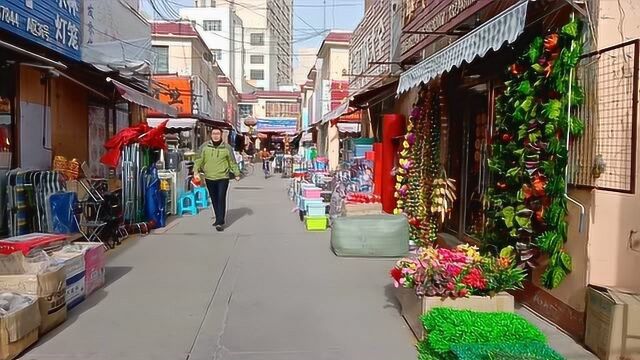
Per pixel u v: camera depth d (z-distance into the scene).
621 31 4.71
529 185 5.28
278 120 52.00
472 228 8.09
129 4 14.47
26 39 8.18
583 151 4.87
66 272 5.61
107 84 11.58
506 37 4.72
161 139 10.98
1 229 7.59
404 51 11.02
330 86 25.72
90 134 11.60
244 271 7.52
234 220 12.75
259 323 5.38
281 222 12.43
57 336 4.99
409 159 10.11
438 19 8.12
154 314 5.62
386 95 12.38
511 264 5.15
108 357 4.53
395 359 4.54
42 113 9.16
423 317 4.63
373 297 6.28
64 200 7.97
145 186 11.28
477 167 8.02
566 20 5.03
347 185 12.56
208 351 4.67
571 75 4.86
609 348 4.30
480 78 7.57
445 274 4.81
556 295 5.20
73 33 10.17
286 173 32.03
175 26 29.67
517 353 3.91
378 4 14.33
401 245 8.51
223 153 11.14
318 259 8.34
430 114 9.23
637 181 4.62
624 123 4.54
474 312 4.64
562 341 4.82
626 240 4.73
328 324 5.36
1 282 4.91
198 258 8.38
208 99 34.25
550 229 5.13
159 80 24.86
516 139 5.59
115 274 7.32
